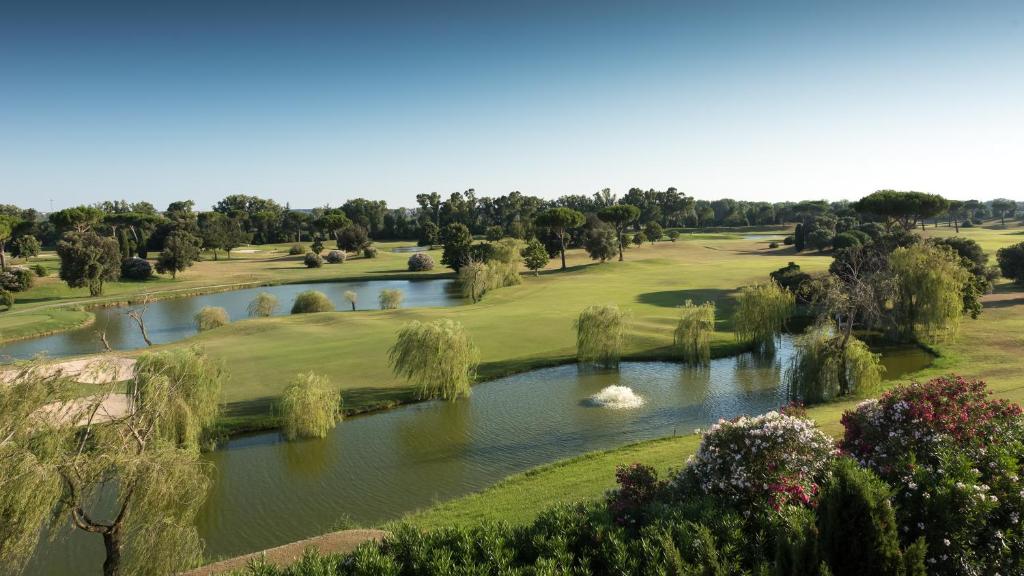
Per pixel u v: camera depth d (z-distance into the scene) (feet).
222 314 216.13
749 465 47.50
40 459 56.24
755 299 154.92
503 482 82.58
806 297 201.57
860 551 34.63
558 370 142.82
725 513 44.34
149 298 304.30
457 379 120.06
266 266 444.96
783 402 116.88
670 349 155.02
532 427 106.63
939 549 39.32
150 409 66.64
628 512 47.09
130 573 56.75
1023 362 124.06
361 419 112.06
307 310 241.96
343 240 519.19
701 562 39.24
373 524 74.64
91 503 78.48
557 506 50.52
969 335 152.56
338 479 88.02
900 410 50.39
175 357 98.02
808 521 39.96
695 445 89.71
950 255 161.99
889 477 45.29
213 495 83.87
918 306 148.97
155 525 57.31
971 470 42.09
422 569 41.96
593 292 258.78
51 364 67.62
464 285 280.31
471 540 44.09
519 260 376.48
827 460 47.44
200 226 619.26
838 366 112.78
